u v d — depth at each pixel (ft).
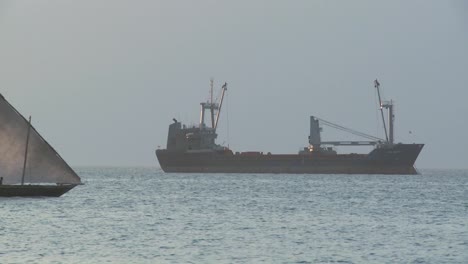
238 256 627.46
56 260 593.42
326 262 606.14
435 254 647.15
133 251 641.81
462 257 632.79
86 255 618.03
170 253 636.07
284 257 625.82
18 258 597.93
